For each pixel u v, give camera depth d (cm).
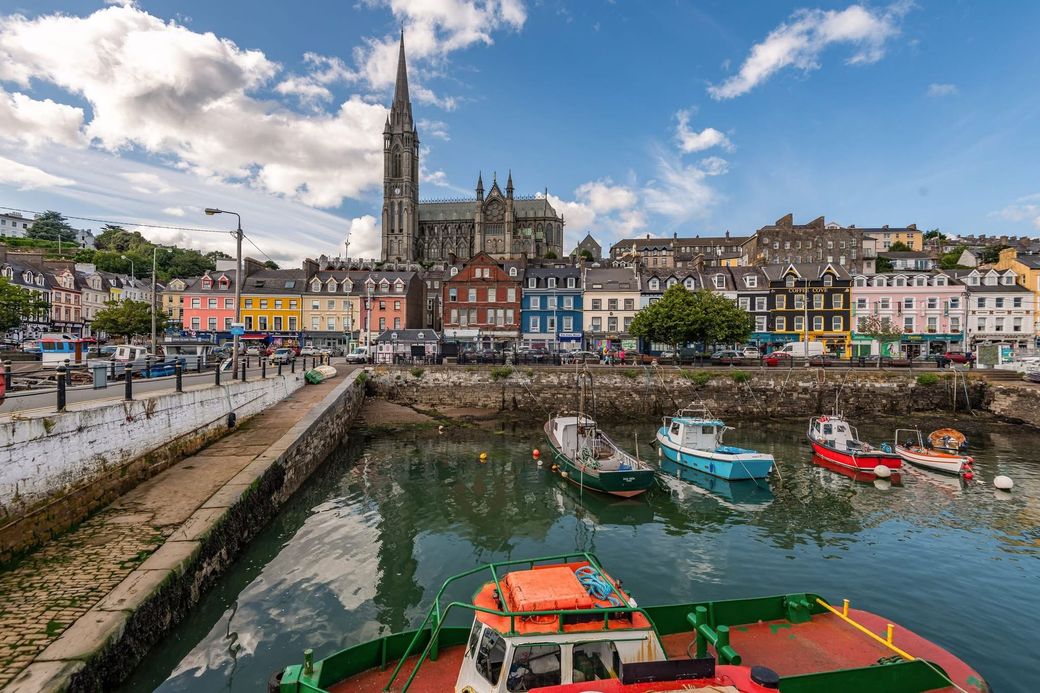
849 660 784
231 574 1155
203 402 1758
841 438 2408
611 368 3853
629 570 1295
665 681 643
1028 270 5725
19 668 623
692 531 1573
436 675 752
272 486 1522
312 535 1464
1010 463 2378
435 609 814
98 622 725
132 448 1318
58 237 12544
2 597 791
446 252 12538
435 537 1495
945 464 2195
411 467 2292
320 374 3512
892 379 3703
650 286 5844
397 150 12369
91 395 1566
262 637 951
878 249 10862
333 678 721
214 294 6450
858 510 1755
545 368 3862
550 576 765
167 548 970
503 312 5928
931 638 1008
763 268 6125
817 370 3775
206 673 837
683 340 4531
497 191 12294
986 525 1609
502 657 659
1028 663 930
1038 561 1350
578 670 663
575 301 5884
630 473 1841
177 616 894
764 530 1580
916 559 1363
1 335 5031
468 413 3603
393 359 4834
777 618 889
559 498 1878
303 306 6519
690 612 855
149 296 9006
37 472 984
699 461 2192
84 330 7288
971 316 5675
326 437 2398
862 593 1181
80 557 930
